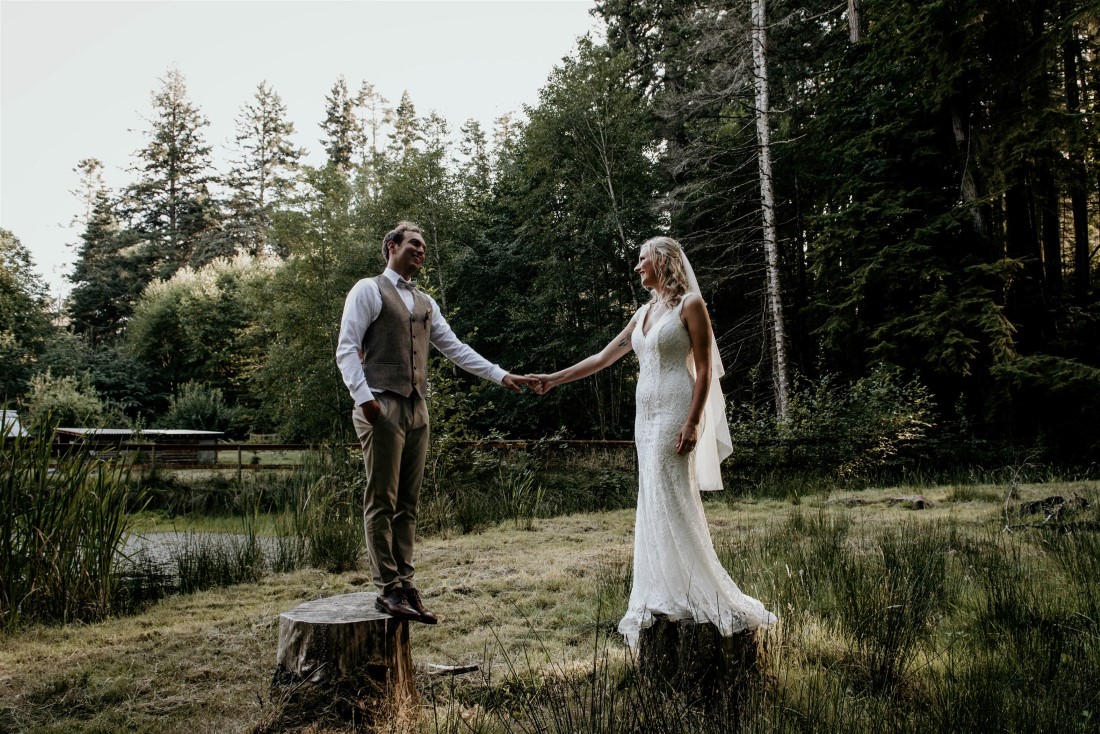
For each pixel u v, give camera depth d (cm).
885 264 1318
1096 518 555
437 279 2023
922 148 1340
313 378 1891
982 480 1005
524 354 1964
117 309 4234
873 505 789
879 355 1312
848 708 245
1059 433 1205
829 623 333
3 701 298
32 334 2934
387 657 265
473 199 2288
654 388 297
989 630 324
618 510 911
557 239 1925
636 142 1841
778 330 1462
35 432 499
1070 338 1322
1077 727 233
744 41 1617
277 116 4875
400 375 289
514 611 419
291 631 264
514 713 262
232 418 2366
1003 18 1223
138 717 278
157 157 4738
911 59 1371
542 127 1838
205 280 3020
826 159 1535
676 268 303
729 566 441
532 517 834
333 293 1983
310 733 246
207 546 613
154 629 409
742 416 1281
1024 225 1366
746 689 252
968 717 232
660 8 2077
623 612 396
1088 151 1310
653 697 233
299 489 809
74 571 475
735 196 1788
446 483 870
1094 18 1166
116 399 2661
